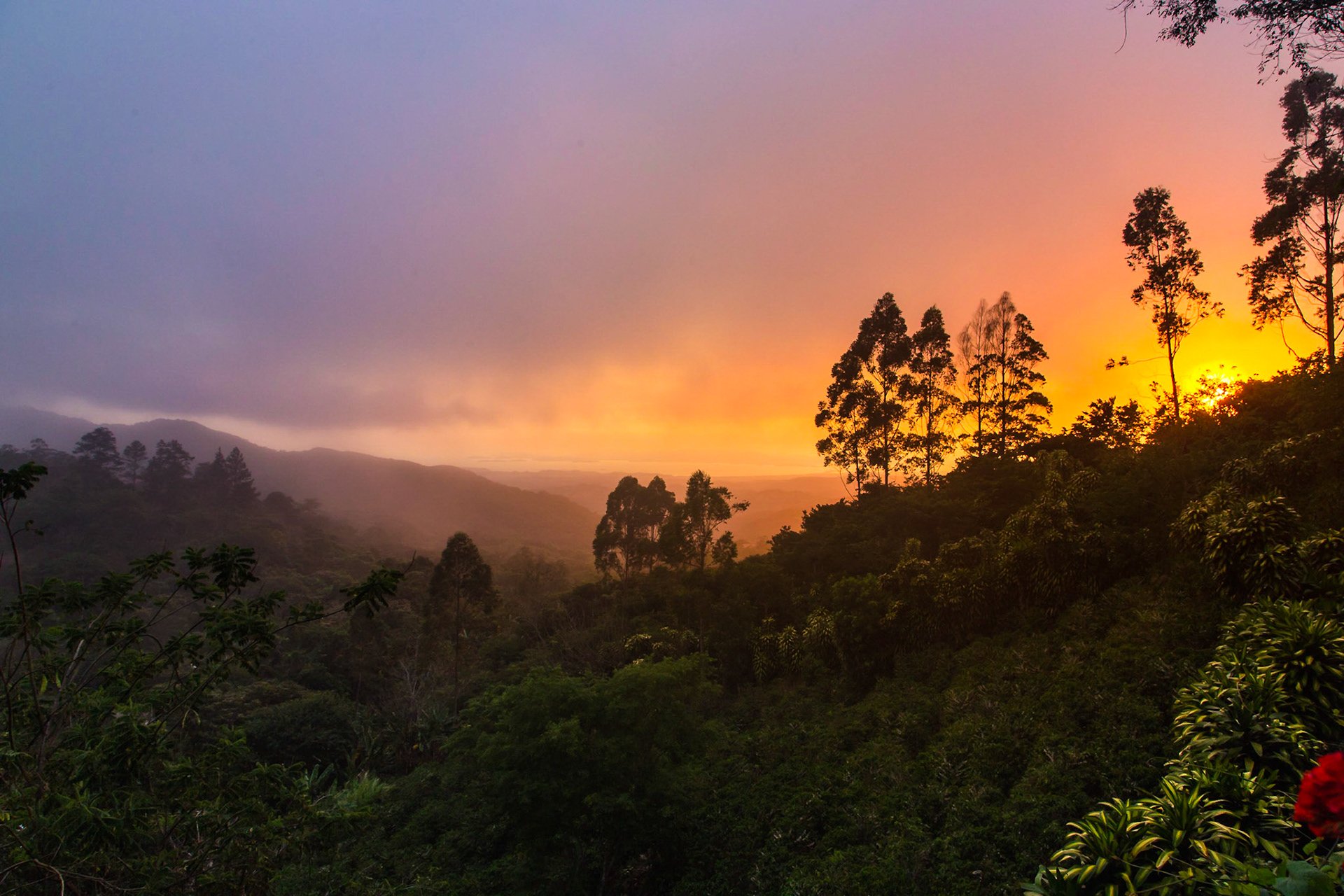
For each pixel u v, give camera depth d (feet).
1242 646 24.29
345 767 83.61
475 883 38.70
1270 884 10.05
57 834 16.56
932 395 102.06
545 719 36.58
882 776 33.86
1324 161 69.87
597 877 38.19
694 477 106.93
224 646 21.95
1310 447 38.42
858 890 24.23
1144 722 27.27
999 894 20.99
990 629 48.47
